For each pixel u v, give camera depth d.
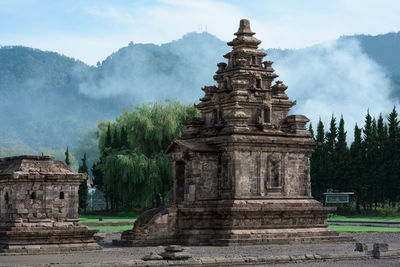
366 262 43.78
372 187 123.00
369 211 123.25
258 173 59.38
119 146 120.12
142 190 113.00
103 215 121.81
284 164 60.75
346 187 123.38
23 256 45.75
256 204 58.09
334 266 41.44
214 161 60.59
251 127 60.97
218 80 64.06
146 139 118.06
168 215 59.09
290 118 62.53
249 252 49.28
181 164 63.19
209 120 63.81
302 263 43.00
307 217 60.59
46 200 49.44
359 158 122.81
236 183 58.16
